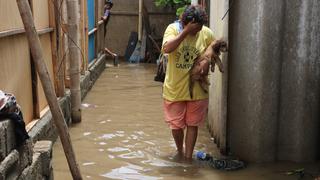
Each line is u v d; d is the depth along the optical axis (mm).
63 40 7195
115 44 15602
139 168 5160
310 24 4922
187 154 5402
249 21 4957
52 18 6500
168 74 5238
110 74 12109
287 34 4969
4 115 3182
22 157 3361
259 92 5023
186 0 12953
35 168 3654
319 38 4965
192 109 5242
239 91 5195
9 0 4629
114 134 6559
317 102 5090
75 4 6789
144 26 14750
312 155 5176
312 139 5145
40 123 5465
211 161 5297
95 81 10875
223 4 5336
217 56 5129
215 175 4906
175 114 5305
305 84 5020
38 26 5863
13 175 3170
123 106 8391
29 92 5383
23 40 5117
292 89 5055
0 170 2904
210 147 5914
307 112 5074
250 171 4977
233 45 5207
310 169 4996
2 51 4438
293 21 4934
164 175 4938
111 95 9367
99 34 12609
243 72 5105
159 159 5461
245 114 5160
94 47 11641
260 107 5051
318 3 4902
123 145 6035
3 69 4465
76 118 7105
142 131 6730
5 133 3039
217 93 5805
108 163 5328
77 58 6949
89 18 10766
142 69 13125
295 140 5133
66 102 6824
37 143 4082
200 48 5121
